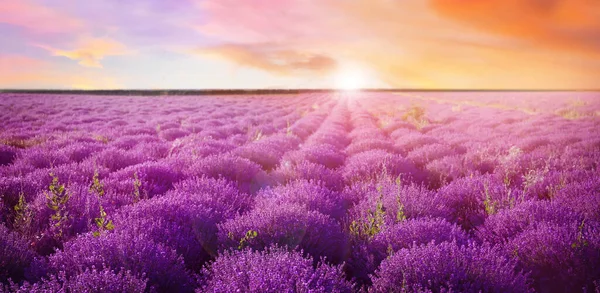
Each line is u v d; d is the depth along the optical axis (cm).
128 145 915
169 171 551
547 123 1379
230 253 286
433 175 598
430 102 3944
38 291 203
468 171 580
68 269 241
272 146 861
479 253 260
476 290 220
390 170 576
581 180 463
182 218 344
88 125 1478
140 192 462
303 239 304
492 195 429
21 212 341
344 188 525
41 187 444
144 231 298
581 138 871
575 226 287
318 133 1145
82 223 343
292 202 396
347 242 319
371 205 385
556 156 643
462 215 418
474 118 1797
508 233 319
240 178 568
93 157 632
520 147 812
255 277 212
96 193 402
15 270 252
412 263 241
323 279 225
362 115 2005
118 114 2098
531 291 231
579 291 247
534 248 274
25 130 1220
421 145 910
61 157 641
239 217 338
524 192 420
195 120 1766
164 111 2333
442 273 228
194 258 294
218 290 208
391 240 297
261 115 2136
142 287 210
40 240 311
